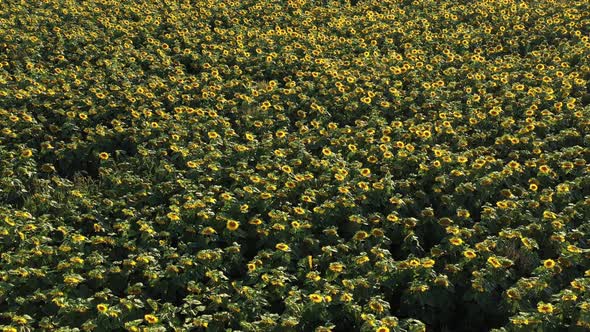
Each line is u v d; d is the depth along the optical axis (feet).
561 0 69.10
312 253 29.30
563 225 29.48
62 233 29.73
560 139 38.37
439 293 26.08
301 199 31.81
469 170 34.63
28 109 43.19
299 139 39.09
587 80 47.80
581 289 25.00
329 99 45.19
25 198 33.76
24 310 25.20
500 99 43.93
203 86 47.11
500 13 63.05
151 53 53.62
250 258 29.89
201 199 31.83
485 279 26.30
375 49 55.21
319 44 56.54
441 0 68.74
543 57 51.44
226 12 63.82
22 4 63.46
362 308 25.03
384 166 35.24
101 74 48.03
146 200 32.83
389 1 68.80
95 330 23.82
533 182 33.78
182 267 27.02
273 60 52.16
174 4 65.51
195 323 23.79
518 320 23.76
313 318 24.64
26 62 50.29
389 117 43.78
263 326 23.70
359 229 30.53
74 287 25.96
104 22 59.21
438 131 39.27
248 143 37.86
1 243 28.63
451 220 30.68
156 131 39.81
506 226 30.50
